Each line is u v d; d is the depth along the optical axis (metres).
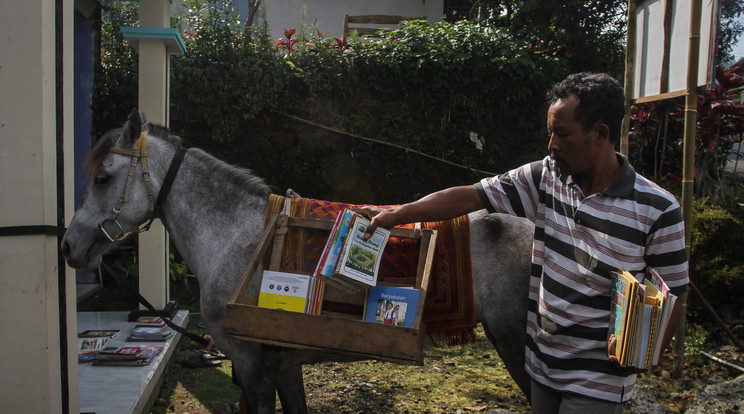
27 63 2.08
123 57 6.19
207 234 2.42
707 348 4.14
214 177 2.47
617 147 6.28
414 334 1.74
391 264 2.19
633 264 1.59
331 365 4.02
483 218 2.34
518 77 6.25
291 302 1.92
